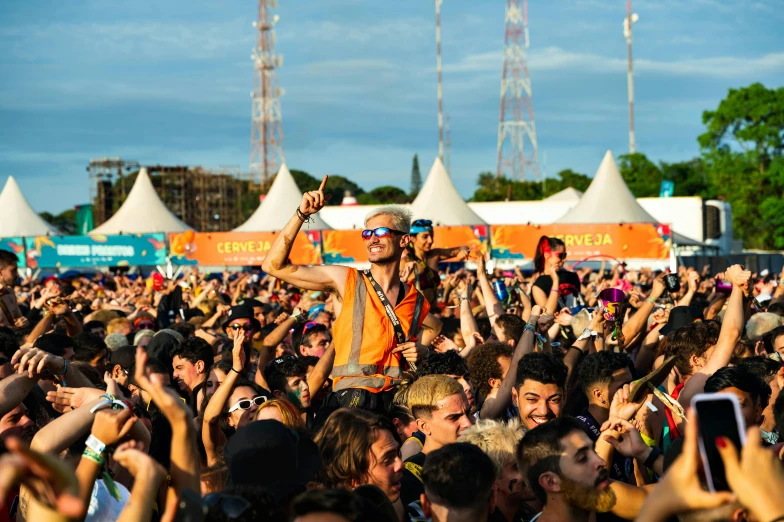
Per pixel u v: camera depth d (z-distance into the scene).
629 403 3.80
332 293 4.98
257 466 2.90
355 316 4.78
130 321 9.79
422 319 4.99
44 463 1.65
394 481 3.74
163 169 81.00
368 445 3.70
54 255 28.16
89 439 2.62
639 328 7.10
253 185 84.69
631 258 24.61
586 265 24.77
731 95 61.03
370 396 4.67
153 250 27.84
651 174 70.19
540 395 4.55
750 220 59.19
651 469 3.92
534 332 5.63
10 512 3.17
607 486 3.26
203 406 5.41
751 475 1.86
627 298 9.51
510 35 74.38
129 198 34.41
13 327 7.31
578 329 7.02
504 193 72.19
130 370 5.61
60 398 3.22
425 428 4.31
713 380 4.22
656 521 2.04
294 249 26.14
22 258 28.12
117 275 26.62
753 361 5.35
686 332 5.36
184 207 80.62
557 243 8.05
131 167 77.88
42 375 3.56
